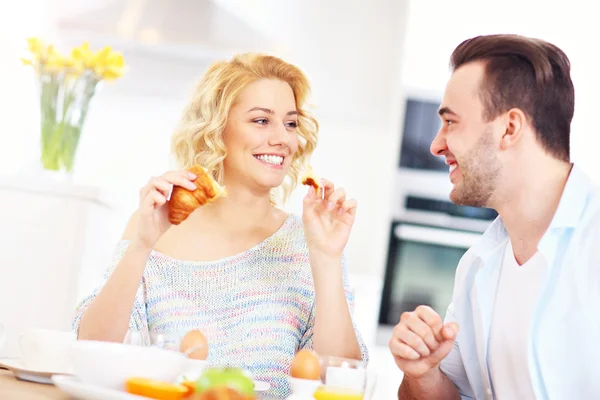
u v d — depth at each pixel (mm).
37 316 3023
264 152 2057
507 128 1649
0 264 3014
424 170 4406
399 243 4297
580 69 4336
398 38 4484
